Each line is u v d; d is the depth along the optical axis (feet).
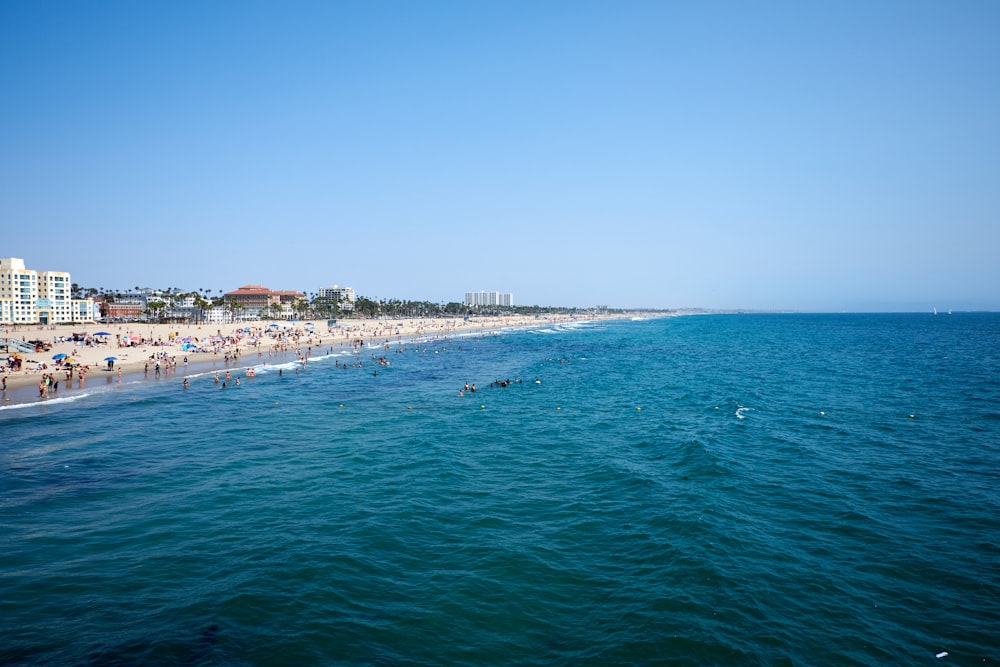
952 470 99.86
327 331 562.66
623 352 398.21
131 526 78.18
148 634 52.70
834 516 79.05
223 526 78.13
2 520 80.07
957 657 48.57
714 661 48.24
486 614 56.24
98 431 136.56
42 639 51.90
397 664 48.75
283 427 142.61
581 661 48.75
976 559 65.67
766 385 213.46
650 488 91.91
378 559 67.92
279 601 58.49
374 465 107.76
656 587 60.39
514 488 93.45
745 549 68.74
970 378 222.69
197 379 230.68
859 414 152.15
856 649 49.70
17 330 432.25
